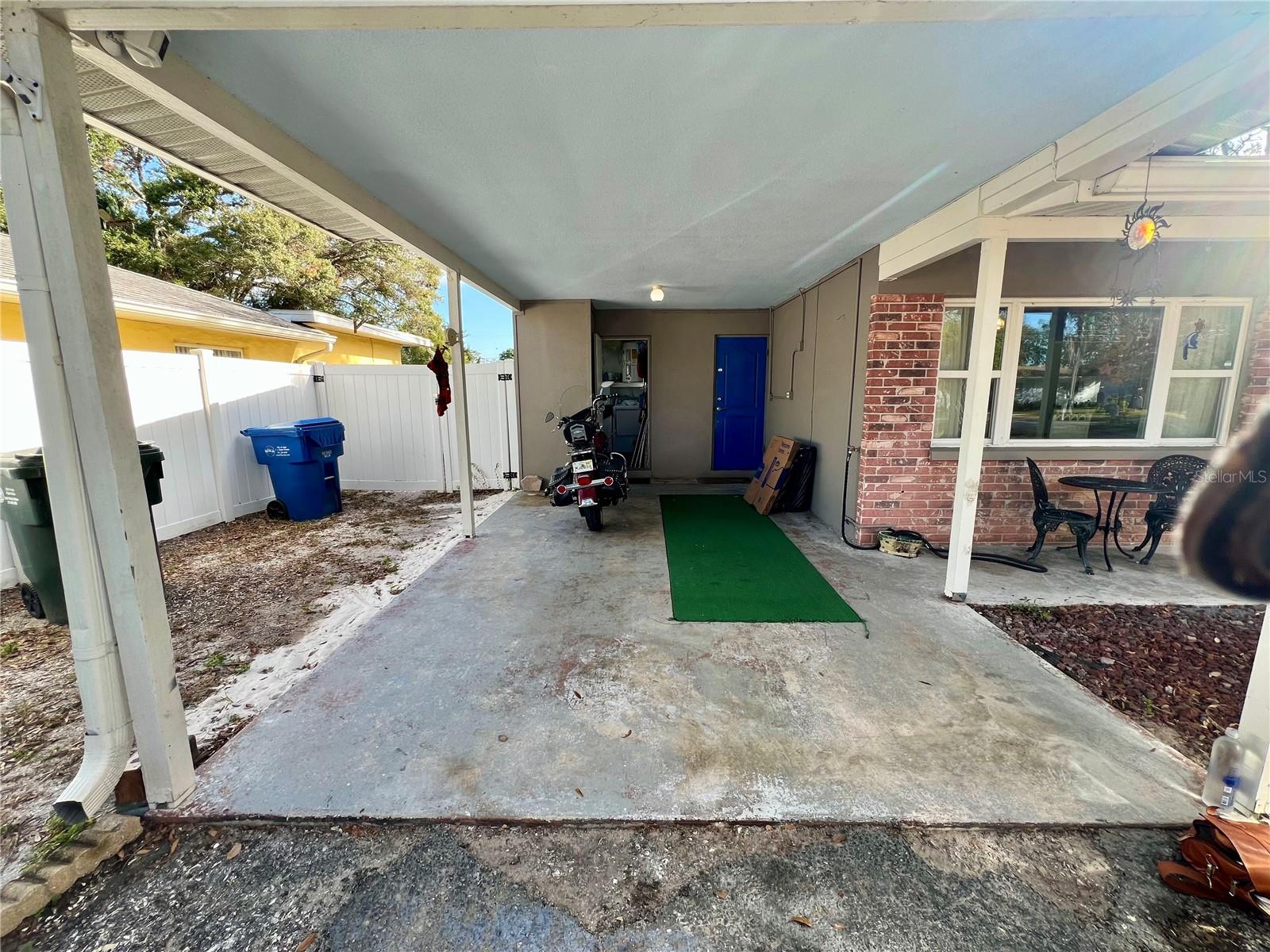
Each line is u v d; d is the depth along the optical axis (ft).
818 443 18.47
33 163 4.75
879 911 4.71
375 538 16.53
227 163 8.40
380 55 5.82
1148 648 9.16
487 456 23.99
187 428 17.25
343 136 7.77
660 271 16.80
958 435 15.10
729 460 26.04
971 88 6.46
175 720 5.83
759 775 6.22
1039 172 8.29
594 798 5.90
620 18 4.58
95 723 5.55
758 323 25.04
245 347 29.30
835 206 10.78
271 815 5.69
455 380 15.51
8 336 17.20
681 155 8.38
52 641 9.80
